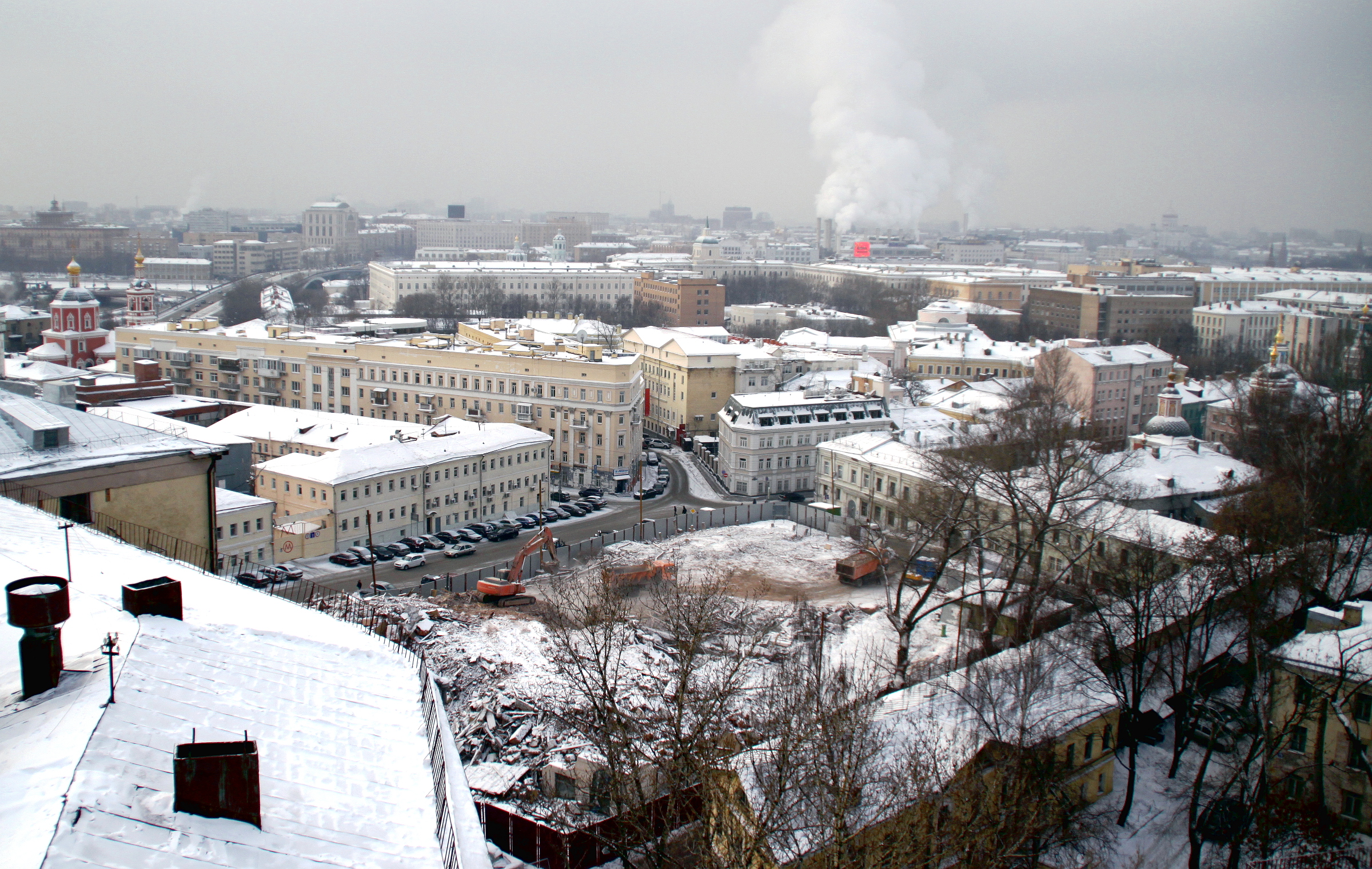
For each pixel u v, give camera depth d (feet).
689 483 600.80
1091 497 328.49
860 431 589.32
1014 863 171.94
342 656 107.45
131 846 66.80
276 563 417.08
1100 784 239.71
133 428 199.41
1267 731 219.41
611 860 196.75
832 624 334.24
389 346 639.76
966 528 353.92
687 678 201.05
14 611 82.17
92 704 80.53
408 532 467.52
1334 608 288.92
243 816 74.02
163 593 101.76
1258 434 483.51
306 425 534.37
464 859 88.84
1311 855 204.74
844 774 148.77
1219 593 272.10
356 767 87.76
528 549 388.16
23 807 66.95
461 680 269.44
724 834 158.40
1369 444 392.06
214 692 90.68
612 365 578.25
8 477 168.76
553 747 232.53
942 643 309.42
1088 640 261.65
